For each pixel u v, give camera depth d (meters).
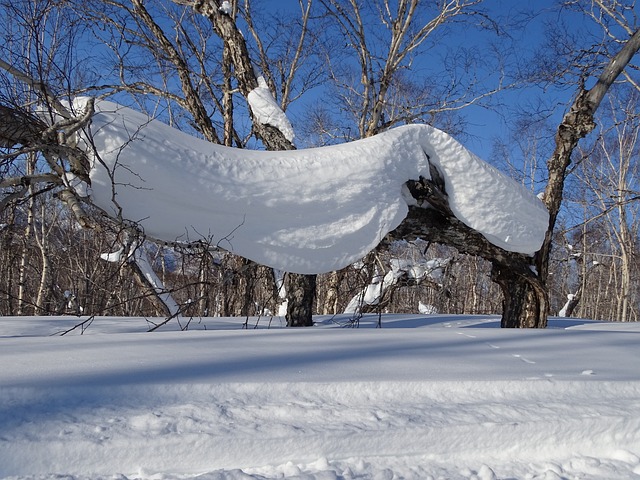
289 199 5.64
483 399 3.12
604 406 3.05
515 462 2.72
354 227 5.96
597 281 33.00
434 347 4.43
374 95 13.97
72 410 2.59
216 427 2.56
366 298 10.09
